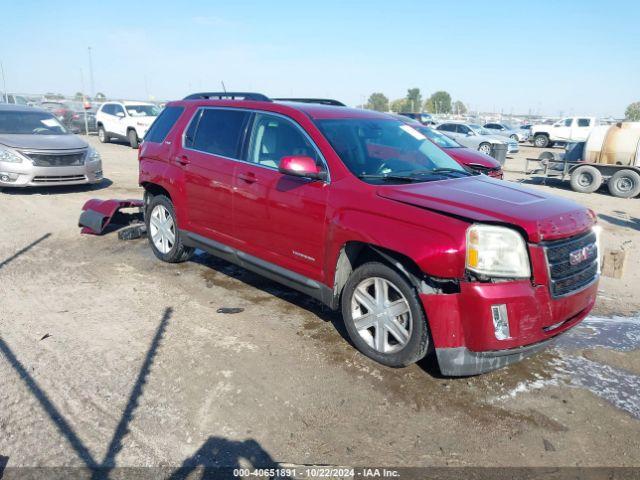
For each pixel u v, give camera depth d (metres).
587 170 14.75
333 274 4.05
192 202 5.40
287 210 4.31
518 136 37.53
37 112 11.59
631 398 3.64
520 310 3.29
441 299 3.38
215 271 6.00
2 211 8.73
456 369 3.44
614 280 6.36
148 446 2.97
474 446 3.07
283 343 4.25
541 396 3.62
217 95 5.85
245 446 3.00
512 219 3.33
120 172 14.28
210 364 3.88
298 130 4.46
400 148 4.67
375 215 3.70
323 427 3.19
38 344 4.10
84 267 6.02
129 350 4.05
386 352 3.83
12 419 3.16
